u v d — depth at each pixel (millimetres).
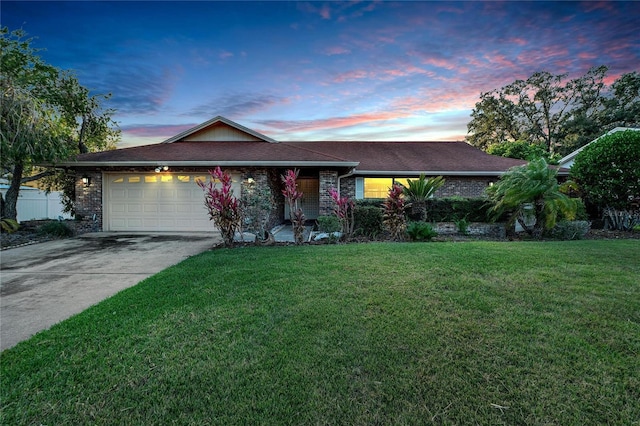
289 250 7602
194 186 12117
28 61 12695
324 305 4012
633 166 10219
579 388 2467
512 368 2709
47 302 4707
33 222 12758
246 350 3055
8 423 2252
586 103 30172
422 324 3475
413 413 2262
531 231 10445
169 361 2916
